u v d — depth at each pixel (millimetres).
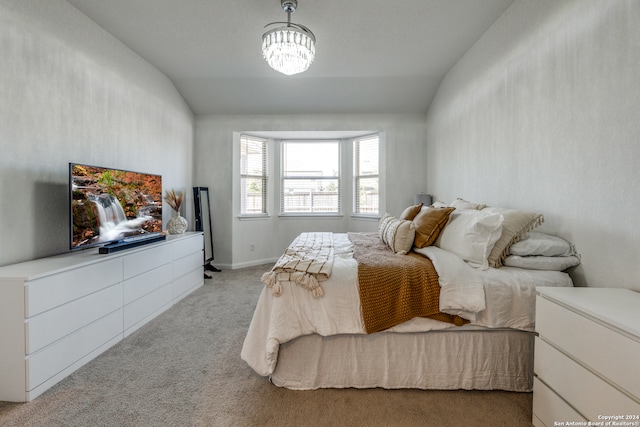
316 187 5094
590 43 1592
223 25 2643
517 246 1744
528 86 2111
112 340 2139
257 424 1397
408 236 2164
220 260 4516
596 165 1564
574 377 1154
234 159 4516
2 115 1853
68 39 2320
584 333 1113
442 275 1641
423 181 4457
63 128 2273
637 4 1344
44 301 1630
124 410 1483
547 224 1928
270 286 1676
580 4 1655
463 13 2443
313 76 3758
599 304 1156
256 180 4836
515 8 2264
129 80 3049
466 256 1800
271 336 1597
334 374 1669
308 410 1493
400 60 3309
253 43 2959
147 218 2820
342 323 1608
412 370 1663
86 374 1792
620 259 1440
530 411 1493
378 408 1512
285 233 5062
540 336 1372
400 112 4457
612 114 1470
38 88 2076
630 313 1060
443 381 1654
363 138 4801
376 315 1600
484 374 1646
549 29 1902
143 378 1752
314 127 4512
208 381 1725
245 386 1680
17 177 1939
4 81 1860
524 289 1596
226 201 4492
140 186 2723
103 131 2689
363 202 4898
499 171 2479
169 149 3809
